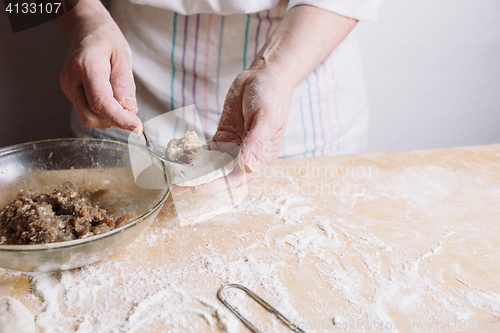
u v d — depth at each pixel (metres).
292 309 0.60
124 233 0.61
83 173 0.85
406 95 2.01
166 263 0.69
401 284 0.66
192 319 0.58
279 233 0.78
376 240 0.77
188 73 1.17
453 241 0.78
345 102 1.36
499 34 1.89
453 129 2.14
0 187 0.77
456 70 1.97
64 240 0.63
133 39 1.14
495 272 0.70
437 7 1.79
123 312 0.59
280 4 1.09
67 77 0.83
